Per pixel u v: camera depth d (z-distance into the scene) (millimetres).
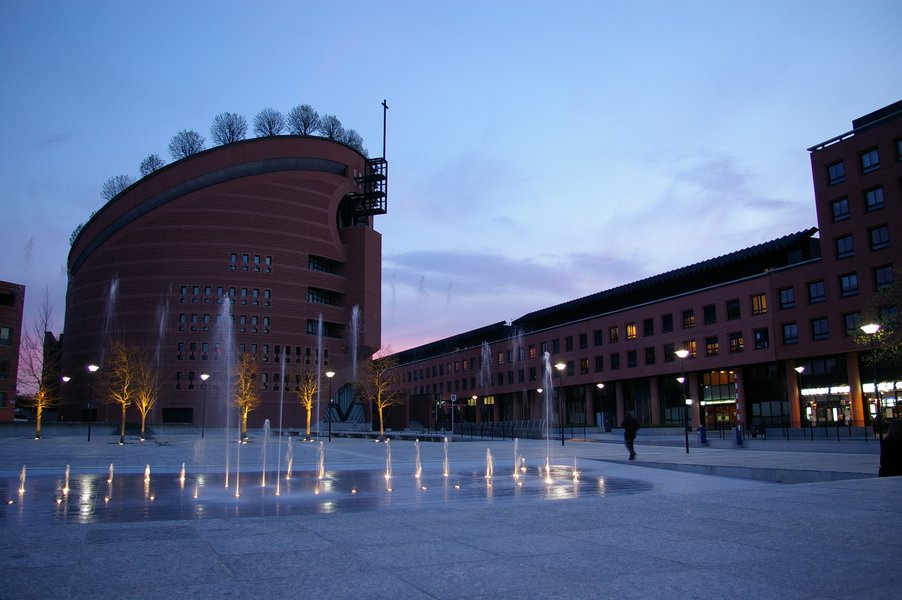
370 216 108625
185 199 90562
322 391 94000
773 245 64500
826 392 60125
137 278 88875
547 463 25000
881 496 11242
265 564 6227
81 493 15312
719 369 69625
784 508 9914
